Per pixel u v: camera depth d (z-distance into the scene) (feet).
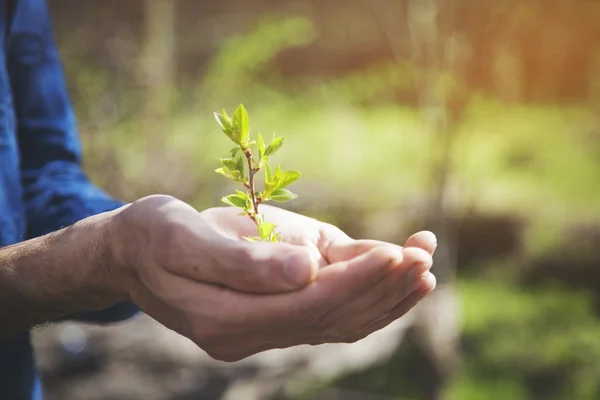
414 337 12.95
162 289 3.02
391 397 12.69
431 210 12.76
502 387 14.16
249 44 20.68
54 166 4.82
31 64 4.85
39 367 13.94
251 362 13.43
